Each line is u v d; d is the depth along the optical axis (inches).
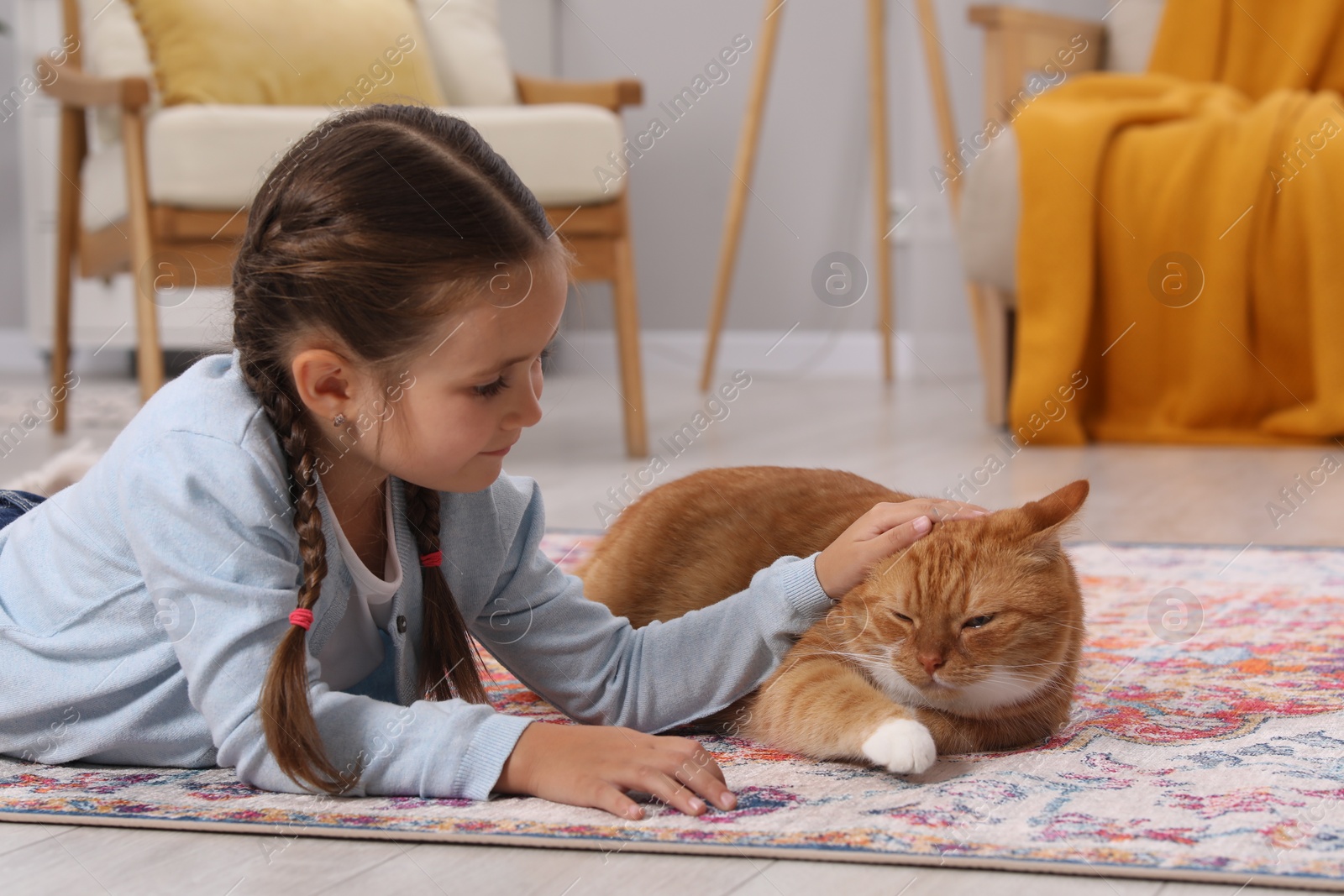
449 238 32.1
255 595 32.5
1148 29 132.5
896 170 164.9
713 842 28.6
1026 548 38.8
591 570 49.3
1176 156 108.0
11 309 185.3
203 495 32.9
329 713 32.7
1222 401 109.0
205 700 32.8
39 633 36.5
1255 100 123.3
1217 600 57.5
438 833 29.5
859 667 39.7
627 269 100.7
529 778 32.2
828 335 172.4
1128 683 44.3
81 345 157.8
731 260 148.3
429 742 32.4
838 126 166.9
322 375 33.0
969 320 155.9
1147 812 30.5
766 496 46.8
